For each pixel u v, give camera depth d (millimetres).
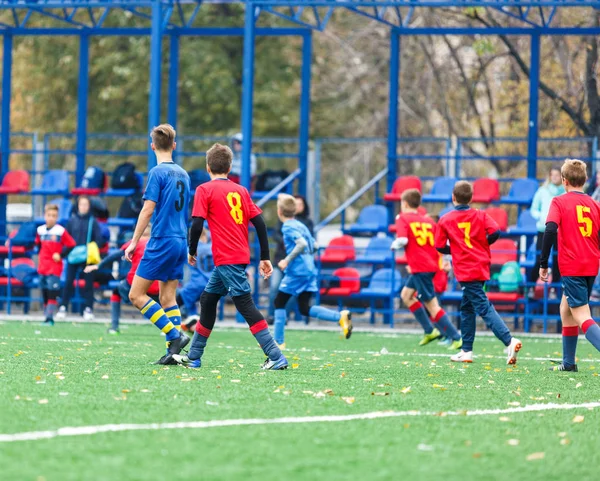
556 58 76312
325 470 17203
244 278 30719
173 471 16797
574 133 75562
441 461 18125
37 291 67312
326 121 121625
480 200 65188
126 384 26516
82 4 60188
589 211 32094
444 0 58438
